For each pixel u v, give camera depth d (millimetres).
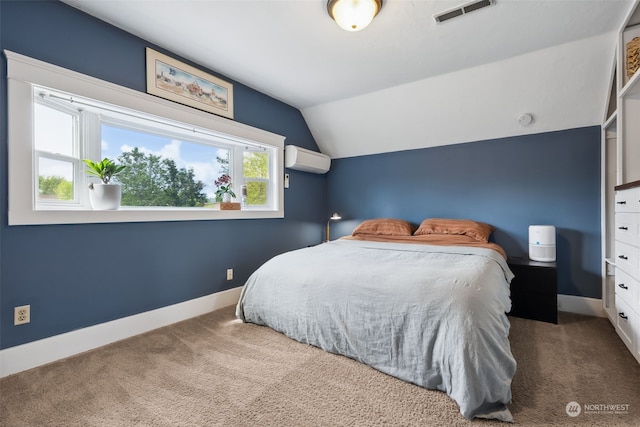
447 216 3584
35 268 1803
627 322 1887
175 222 2561
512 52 2523
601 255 2768
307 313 2012
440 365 1471
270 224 3527
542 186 3053
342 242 3209
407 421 1318
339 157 4348
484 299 1520
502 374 1382
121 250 2203
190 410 1399
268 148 3555
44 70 1803
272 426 1295
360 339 1770
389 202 3979
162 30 2199
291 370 1733
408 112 3418
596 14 2006
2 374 1671
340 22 1914
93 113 2217
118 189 2174
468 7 1939
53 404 1442
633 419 1316
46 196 1940
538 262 2752
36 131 1892
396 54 2539
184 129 2707
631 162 2061
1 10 1683
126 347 2043
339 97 3506
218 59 2609
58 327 1892
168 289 2500
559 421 1309
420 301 1584
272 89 3268
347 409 1399
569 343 2100
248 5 1923
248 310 2410
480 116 3162
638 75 1752
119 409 1407
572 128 2902
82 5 1931
